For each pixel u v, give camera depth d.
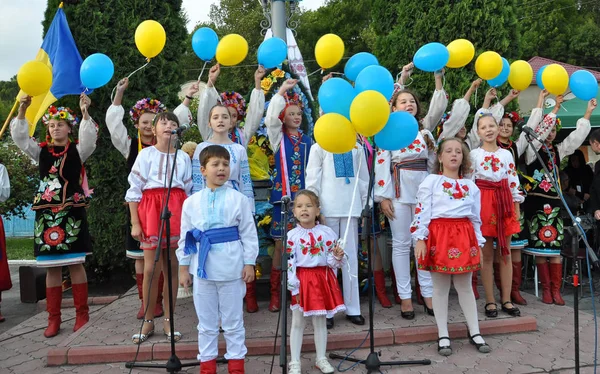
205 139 4.41
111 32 5.82
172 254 3.80
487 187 4.16
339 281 4.45
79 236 4.35
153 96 6.03
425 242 3.61
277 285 4.35
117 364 3.55
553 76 4.40
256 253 3.23
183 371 3.39
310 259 3.33
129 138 4.54
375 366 3.25
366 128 2.99
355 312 3.97
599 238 5.83
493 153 4.21
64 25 4.91
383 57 6.73
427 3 6.24
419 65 4.02
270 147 4.96
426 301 4.20
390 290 4.97
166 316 3.79
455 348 3.67
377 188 4.11
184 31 6.35
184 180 3.85
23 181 9.23
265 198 4.87
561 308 4.64
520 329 3.99
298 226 3.47
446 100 4.34
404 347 3.70
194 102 13.24
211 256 3.12
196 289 3.17
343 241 3.30
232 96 4.65
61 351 3.60
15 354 3.98
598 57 23.50
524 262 5.82
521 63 4.54
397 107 4.20
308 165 4.05
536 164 4.88
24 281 5.77
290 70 5.27
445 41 6.11
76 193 4.34
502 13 6.07
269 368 3.39
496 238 4.29
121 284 6.13
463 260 3.51
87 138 4.28
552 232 4.79
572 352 3.59
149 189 3.74
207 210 3.18
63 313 5.18
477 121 4.72
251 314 4.32
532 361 3.43
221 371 3.38
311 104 5.28
